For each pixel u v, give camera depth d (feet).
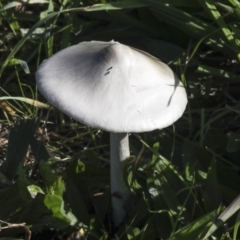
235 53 2.20
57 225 1.78
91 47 1.74
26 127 1.95
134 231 1.77
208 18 2.22
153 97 1.65
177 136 2.12
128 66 1.65
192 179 1.85
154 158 1.84
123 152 1.80
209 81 2.19
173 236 1.72
